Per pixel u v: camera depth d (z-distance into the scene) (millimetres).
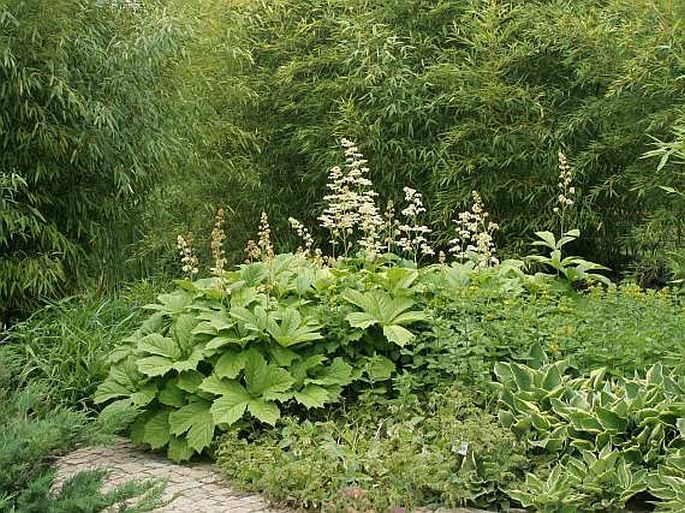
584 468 4223
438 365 5121
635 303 5570
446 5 8727
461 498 4184
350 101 8633
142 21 6715
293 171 9695
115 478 4629
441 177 8500
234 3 9250
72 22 6258
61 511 2777
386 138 8797
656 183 7523
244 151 9602
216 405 4906
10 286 6355
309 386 5141
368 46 8664
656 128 7516
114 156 6582
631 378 4965
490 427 4426
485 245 6332
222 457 4742
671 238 7715
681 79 7238
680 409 4395
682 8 7031
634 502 4219
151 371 5035
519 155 8297
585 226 8469
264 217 6023
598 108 8016
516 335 5219
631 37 7504
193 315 5449
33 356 5664
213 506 4230
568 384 4852
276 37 9570
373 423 4992
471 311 5473
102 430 3123
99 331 6023
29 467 2916
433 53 8852
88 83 6402
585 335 5262
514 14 8562
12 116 6176
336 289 5625
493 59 8414
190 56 7977
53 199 6648
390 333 5156
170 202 9070
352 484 4215
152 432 5078
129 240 7539
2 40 5910
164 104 7062
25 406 3211
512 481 4309
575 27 7957
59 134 6219
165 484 3068
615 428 4430
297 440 4730
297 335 5172
